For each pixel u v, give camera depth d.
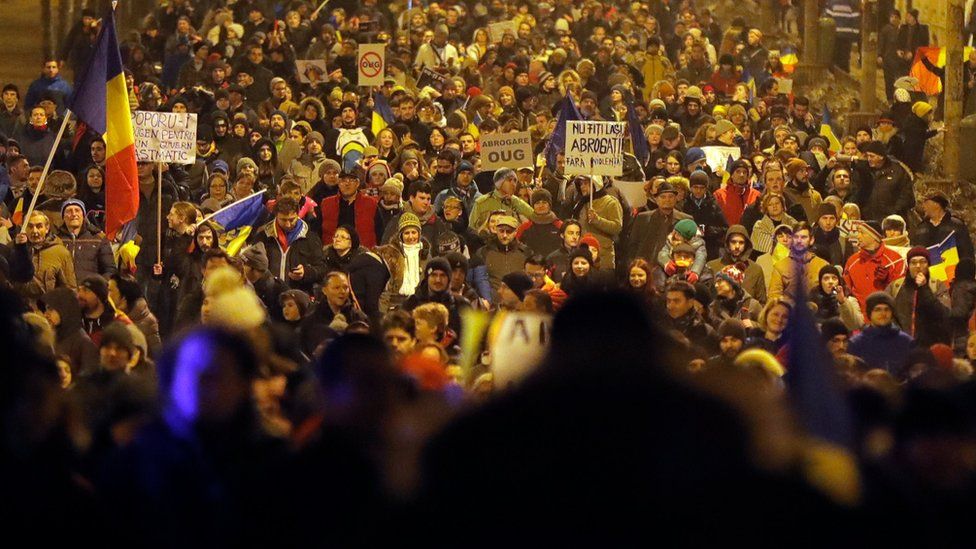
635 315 9.54
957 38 56.94
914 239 41.28
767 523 9.13
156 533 12.41
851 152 56.09
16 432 11.59
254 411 13.59
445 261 31.72
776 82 70.25
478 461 9.20
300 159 50.19
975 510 11.83
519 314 18.89
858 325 33.19
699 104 61.72
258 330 16.25
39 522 11.30
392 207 41.12
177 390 13.30
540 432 9.16
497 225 37.66
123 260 36.38
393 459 12.08
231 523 12.57
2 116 53.91
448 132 51.75
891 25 80.81
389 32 83.88
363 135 53.72
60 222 39.16
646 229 41.47
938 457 11.91
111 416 14.84
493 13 86.81
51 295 27.31
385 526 9.41
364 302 34.25
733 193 45.53
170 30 79.50
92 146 44.38
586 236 38.88
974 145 57.22
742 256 37.91
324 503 11.91
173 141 39.06
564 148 45.97
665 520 9.02
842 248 41.28
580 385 9.26
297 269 36.03
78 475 12.53
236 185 42.69
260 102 65.25
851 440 11.21
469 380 22.95
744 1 103.50
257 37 68.12
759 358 18.75
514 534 9.08
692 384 9.34
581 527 9.04
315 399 13.84
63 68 77.44
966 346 30.92
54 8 79.25
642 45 85.62
